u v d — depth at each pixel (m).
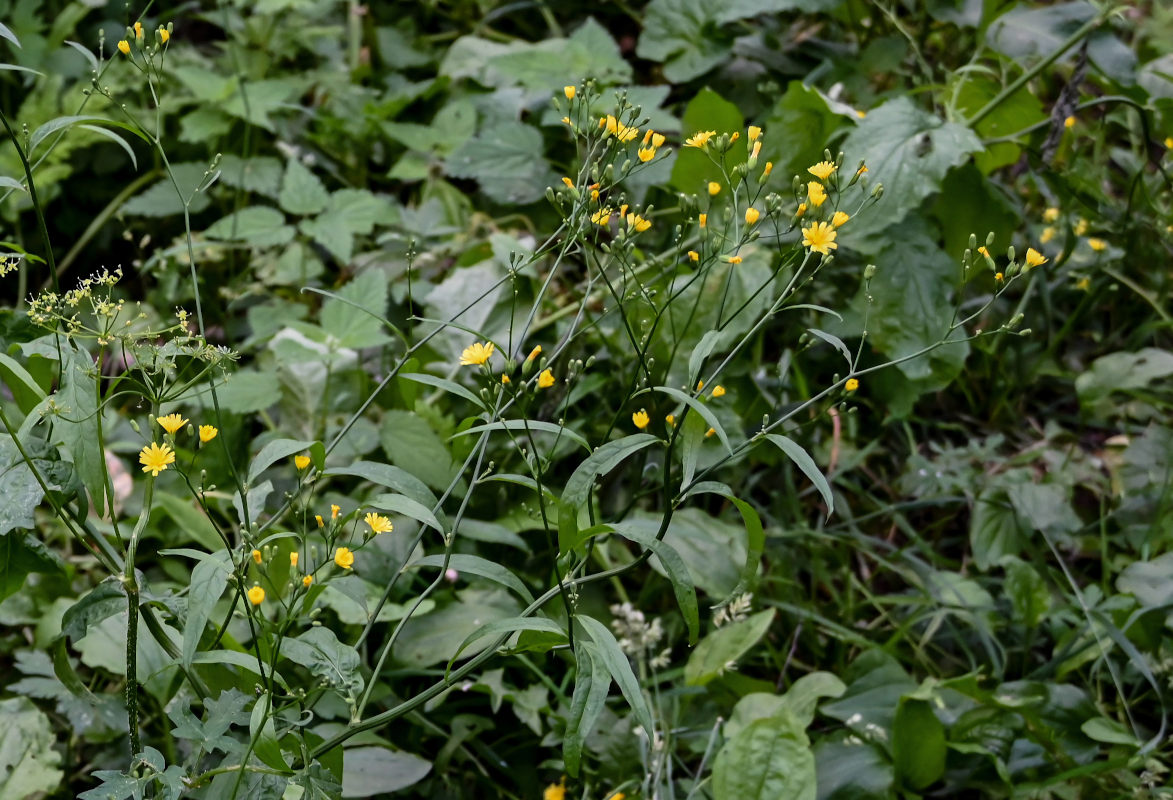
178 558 2.29
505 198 2.96
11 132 1.39
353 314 2.47
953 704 2.05
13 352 1.60
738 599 2.09
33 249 3.23
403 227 2.98
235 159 3.07
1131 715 2.08
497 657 2.12
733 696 2.12
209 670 1.51
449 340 2.56
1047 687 2.02
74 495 1.43
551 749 2.09
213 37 3.64
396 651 2.07
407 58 3.59
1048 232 2.71
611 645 1.31
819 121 2.65
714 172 2.70
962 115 2.72
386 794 1.97
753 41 3.24
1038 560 2.31
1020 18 2.80
